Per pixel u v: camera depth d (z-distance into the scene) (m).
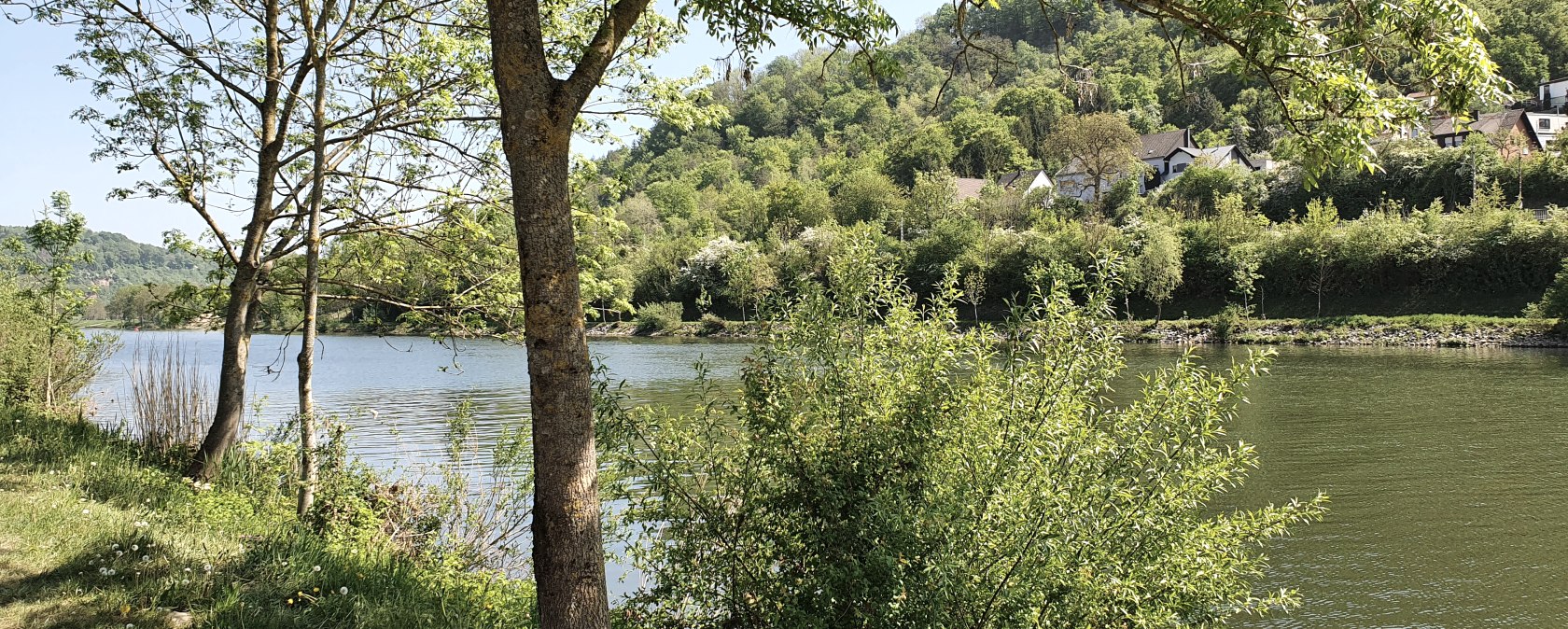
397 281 13.76
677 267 86.31
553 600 4.94
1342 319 55.03
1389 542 14.36
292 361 49.84
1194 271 65.94
